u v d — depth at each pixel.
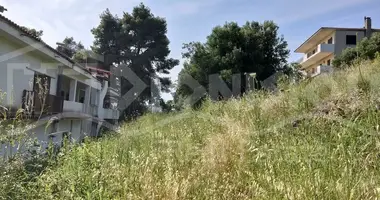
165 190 2.73
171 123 7.66
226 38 19.09
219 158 3.37
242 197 2.69
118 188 3.05
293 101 5.41
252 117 5.02
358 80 5.31
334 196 2.27
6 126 3.56
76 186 3.15
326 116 4.22
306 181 2.49
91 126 18.03
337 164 2.82
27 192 2.93
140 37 31.02
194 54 19.50
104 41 31.36
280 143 3.70
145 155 3.96
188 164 3.43
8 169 2.99
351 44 29.64
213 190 2.75
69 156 4.34
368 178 2.60
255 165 3.25
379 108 4.11
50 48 9.98
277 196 2.43
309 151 3.19
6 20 7.50
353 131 3.59
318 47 30.77
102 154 4.26
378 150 3.11
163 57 31.44
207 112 7.30
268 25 19.66
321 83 6.39
